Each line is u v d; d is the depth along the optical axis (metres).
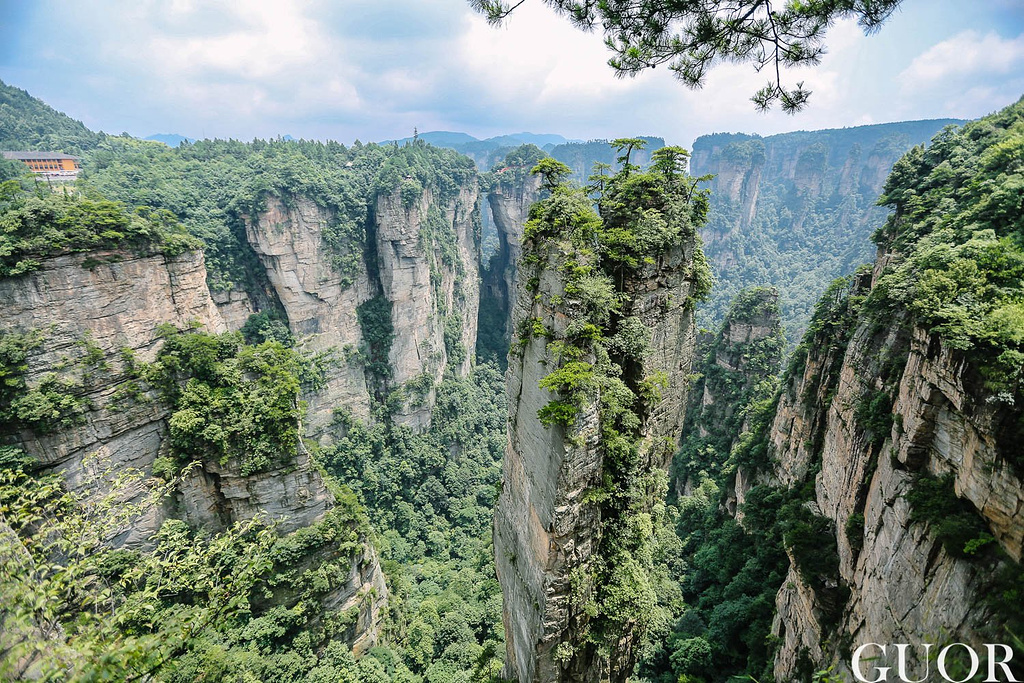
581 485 21.23
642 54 11.62
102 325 46.34
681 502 67.19
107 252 46.78
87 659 9.64
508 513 29.28
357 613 48.75
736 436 70.44
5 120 111.19
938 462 20.44
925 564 18.92
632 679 37.19
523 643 26.00
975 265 22.14
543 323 23.03
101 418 44.88
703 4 10.55
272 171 81.06
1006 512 15.65
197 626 14.68
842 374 35.28
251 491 46.56
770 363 74.38
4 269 41.00
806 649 27.64
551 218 23.64
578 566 22.36
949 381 19.17
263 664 40.72
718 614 39.06
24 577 10.75
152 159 93.62
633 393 24.92
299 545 45.66
